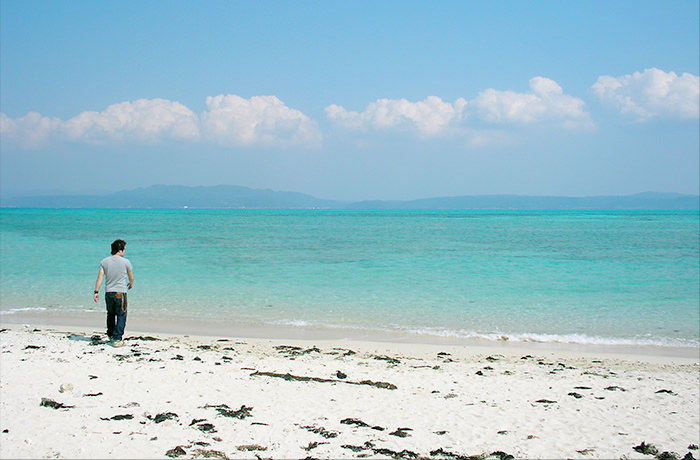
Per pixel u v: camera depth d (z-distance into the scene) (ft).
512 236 215.10
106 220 375.45
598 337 52.24
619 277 92.12
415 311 63.36
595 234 230.27
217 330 53.06
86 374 32.53
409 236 214.07
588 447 24.48
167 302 67.67
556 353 46.44
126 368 34.58
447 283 84.58
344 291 76.48
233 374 34.53
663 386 36.17
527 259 120.57
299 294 73.97
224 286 80.02
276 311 62.85
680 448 24.75
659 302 69.56
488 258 122.62
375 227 302.04
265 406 28.22
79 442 21.22
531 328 55.62
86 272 91.86
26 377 31.17
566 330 54.90
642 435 26.30
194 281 84.69
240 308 64.28
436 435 25.17
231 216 560.61
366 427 25.75
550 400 31.94
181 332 51.85
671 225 333.01
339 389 32.35
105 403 26.94
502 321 58.65
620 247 156.46
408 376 36.55
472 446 23.99
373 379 35.42
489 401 31.27
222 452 21.35
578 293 75.82
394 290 77.66
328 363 39.70
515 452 23.53
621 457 23.44
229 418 25.84
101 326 53.31
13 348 40.04
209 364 37.09
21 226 271.28
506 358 44.09
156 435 22.67
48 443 20.94
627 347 48.96
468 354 45.19
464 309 64.75
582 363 43.01
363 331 53.52
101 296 70.59
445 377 36.65
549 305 67.26
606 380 37.37
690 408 30.96
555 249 148.97
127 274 43.47
